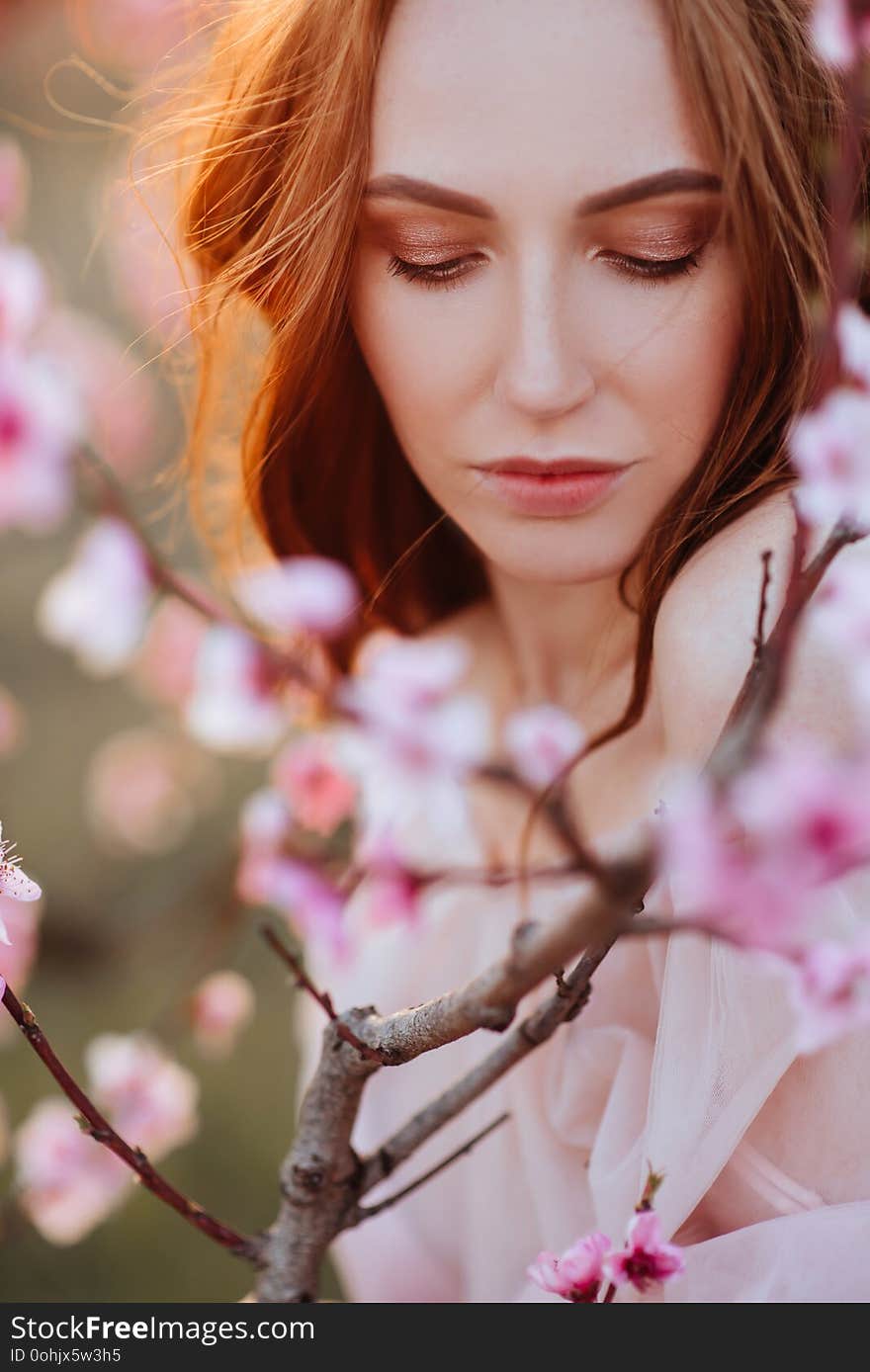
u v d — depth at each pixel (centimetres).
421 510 91
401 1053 64
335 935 68
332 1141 68
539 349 71
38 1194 99
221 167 82
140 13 165
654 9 69
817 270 71
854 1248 68
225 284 83
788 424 73
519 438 73
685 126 70
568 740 60
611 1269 66
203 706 55
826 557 54
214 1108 151
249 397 90
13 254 54
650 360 72
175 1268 133
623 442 73
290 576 55
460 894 91
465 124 70
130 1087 100
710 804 51
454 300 73
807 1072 69
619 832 81
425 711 54
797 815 49
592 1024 80
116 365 184
